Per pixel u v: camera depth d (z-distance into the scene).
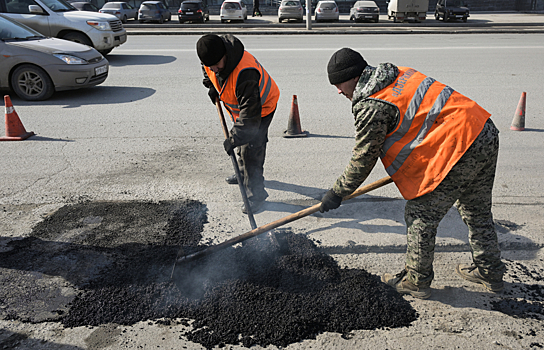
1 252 3.05
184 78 9.02
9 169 4.55
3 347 2.26
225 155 5.00
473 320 2.45
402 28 19.55
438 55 11.37
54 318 2.46
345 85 2.28
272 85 3.39
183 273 2.80
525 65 9.94
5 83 7.45
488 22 22.67
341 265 2.96
